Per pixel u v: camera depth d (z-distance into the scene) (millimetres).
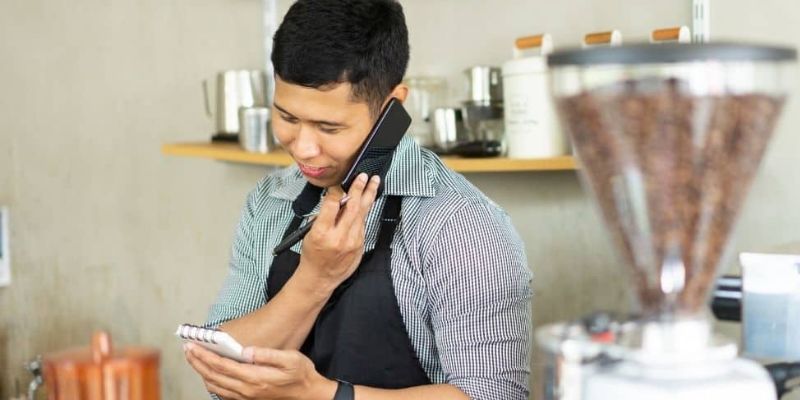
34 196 3891
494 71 2479
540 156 2324
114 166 3637
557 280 2686
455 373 1565
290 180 1856
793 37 2240
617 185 940
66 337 3861
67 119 3748
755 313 1401
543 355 1019
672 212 929
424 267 1611
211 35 3307
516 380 1567
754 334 1404
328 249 1548
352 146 1545
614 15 2512
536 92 2314
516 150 2361
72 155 3754
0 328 4020
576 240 2643
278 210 1826
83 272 3787
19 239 3945
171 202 3496
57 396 1107
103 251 3719
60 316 3873
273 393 1471
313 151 1534
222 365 1454
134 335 3674
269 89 3105
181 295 3518
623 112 904
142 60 3504
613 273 2592
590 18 2549
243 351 1433
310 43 1455
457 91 2799
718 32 2354
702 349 949
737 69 887
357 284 1646
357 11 1491
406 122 1588
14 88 3885
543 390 1019
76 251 3795
